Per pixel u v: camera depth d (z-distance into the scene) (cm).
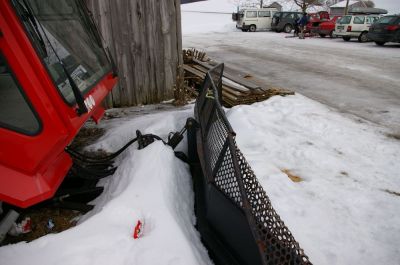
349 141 546
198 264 256
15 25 236
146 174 352
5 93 246
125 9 682
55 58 286
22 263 240
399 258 304
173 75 773
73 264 239
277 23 2900
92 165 457
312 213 361
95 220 283
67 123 269
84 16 409
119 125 613
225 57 1491
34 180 260
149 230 281
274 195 390
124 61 714
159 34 726
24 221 338
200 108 480
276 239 238
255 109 689
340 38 2345
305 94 838
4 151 250
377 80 995
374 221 351
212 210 311
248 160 472
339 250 312
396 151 512
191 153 460
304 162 475
